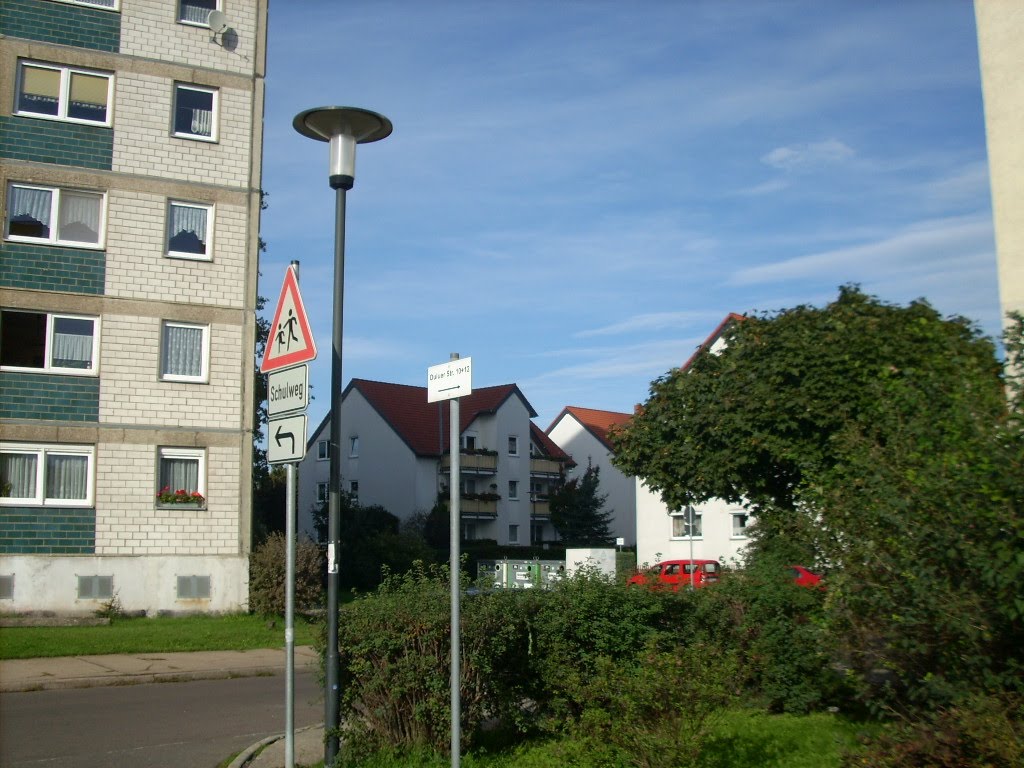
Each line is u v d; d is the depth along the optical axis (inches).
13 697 520.4
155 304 904.9
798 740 338.6
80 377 872.9
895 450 279.3
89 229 894.4
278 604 888.3
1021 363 269.6
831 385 508.4
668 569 1283.2
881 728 313.0
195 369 920.9
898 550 259.3
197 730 418.9
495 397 2288.4
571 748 293.3
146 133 917.2
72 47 897.5
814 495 316.8
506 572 373.1
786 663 387.5
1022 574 227.5
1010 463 230.5
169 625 821.9
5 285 856.3
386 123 340.5
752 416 531.5
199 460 915.4
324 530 2004.2
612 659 343.3
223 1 968.3
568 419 2709.2
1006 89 512.7
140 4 928.3
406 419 2210.9
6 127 869.8
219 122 950.4
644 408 604.4
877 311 532.4
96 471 868.6
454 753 257.1
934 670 265.0
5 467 844.0
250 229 952.3
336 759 308.3
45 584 840.9
